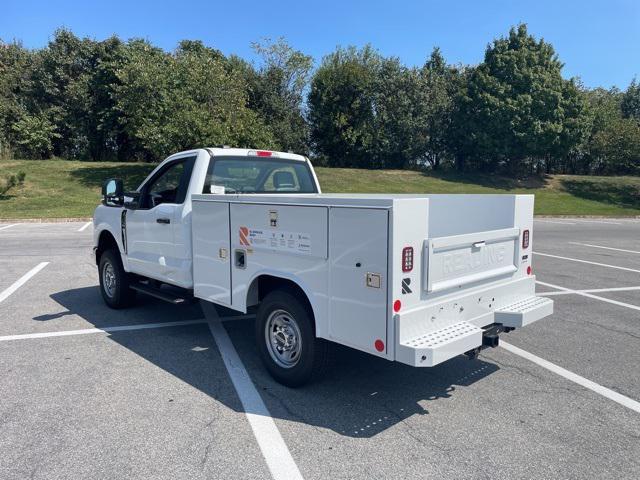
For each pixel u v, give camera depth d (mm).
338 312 3861
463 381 4676
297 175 6574
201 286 5246
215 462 3285
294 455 3377
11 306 7230
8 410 4004
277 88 42094
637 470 3230
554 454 3414
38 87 37094
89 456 3350
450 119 37938
